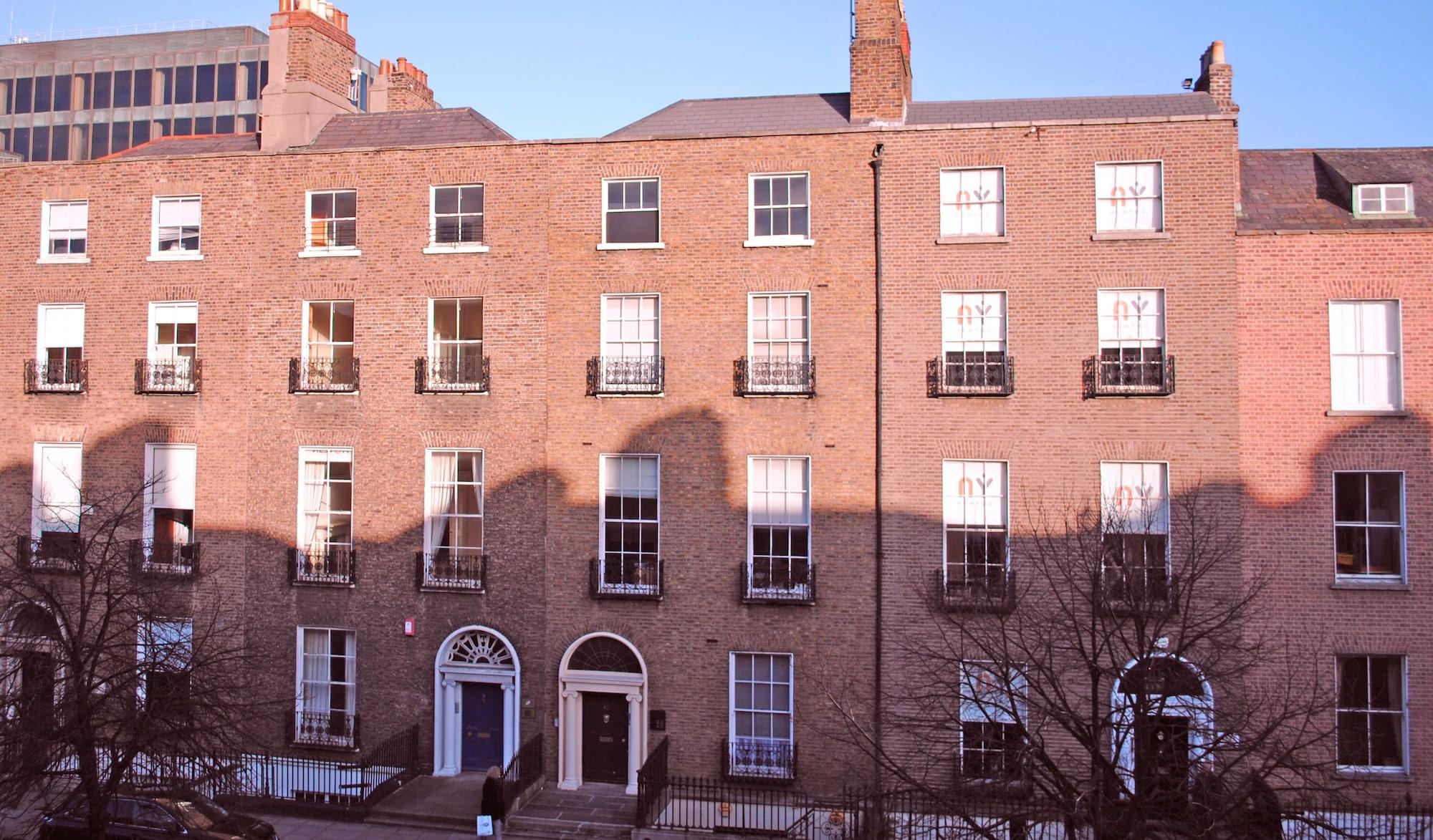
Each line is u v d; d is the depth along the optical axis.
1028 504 23.30
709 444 24.48
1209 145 23.23
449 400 25.58
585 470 24.92
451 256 25.81
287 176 26.67
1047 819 17.61
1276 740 17.31
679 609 24.31
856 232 24.28
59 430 27.28
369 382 25.97
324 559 25.83
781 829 22.28
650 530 24.73
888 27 25.78
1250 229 23.06
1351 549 22.53
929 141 24.14
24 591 24.55
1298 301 22.84
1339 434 22.53
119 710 21.28
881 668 23.34
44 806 21.47
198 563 26.08
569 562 24.84
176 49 82.94
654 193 25.30
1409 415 22.36
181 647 21.72
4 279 27.86
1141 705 17.11
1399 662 22.23
